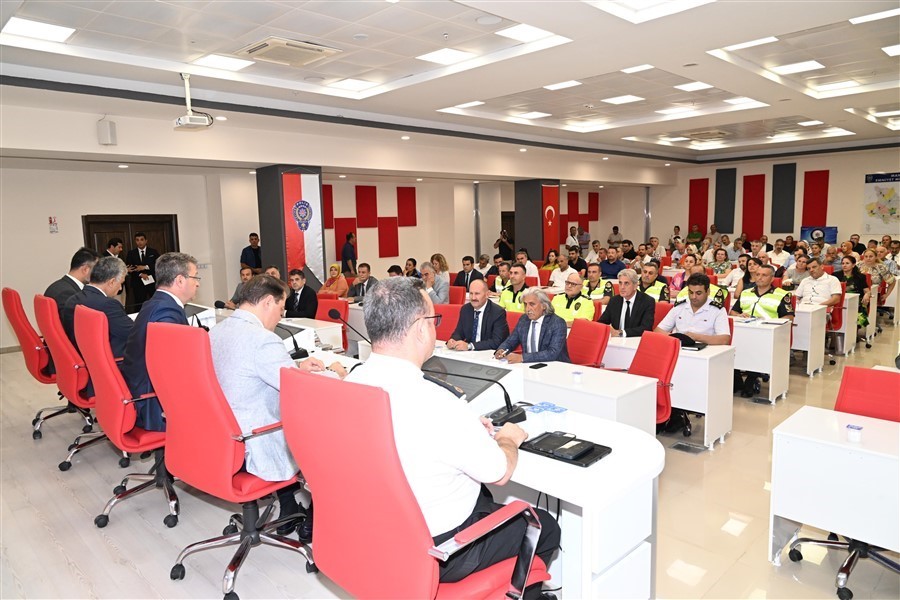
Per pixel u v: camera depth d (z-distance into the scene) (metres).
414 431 1.55
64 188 9.06
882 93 7.93
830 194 14.52
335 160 9.05
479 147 10.66
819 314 6.46
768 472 3.92
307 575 2.77
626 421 3.31
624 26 4.84
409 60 6.05
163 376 2.46
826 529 2.58
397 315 1.62
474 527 1.53
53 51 5.08
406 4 4.52
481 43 5.56
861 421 2.76
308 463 1.63
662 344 3.87
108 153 6.84
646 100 8.40
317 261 8.90
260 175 8.91
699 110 9.20
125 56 5.48
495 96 7.26
